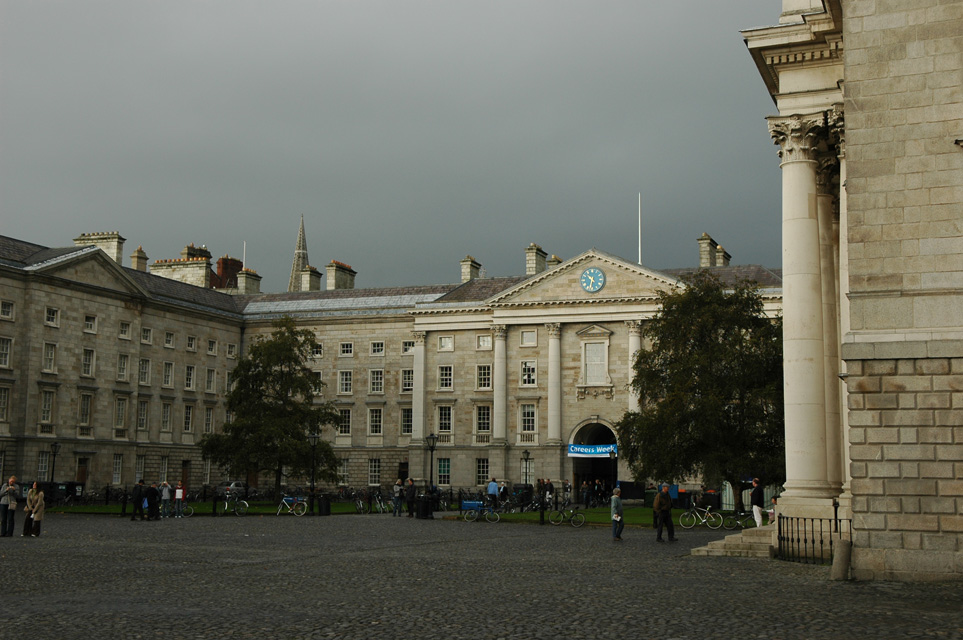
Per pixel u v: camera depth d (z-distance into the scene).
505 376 90.31
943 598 18.34
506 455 89.50
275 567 24.84
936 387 21.38
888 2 22.81
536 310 89.56
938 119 22.16
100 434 79.25
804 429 27.73
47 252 79.38
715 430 54.25
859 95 22.73
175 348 89.12
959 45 22.23
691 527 46.62
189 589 19.94
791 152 29.05
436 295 98.38
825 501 27.02
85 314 78.44
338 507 70.44
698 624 15.22
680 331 58.94
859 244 22.33
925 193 22.03
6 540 34.75
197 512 57.97
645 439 57.38
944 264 21.72
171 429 87.88
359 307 98.31
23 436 72.00
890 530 21.38
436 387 93.44
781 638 13.99
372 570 24.11
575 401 88.06
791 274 28.50
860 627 14.95
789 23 29.48
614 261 87.38
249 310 101.38
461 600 18.14
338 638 14.04
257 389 76.06
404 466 94.69
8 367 71.88
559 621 15.55
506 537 39.22
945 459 21.17
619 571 23.83
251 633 14.45
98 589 19.94
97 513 56.31
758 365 55.41
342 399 96.94
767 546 28.27
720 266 92.50
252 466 74.12
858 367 21.97
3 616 16.11
